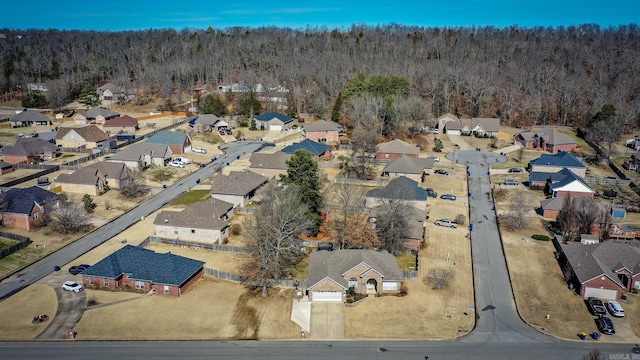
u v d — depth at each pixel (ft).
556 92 577.84
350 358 173.78
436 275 224.33
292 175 276.62
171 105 590.55
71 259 241.76
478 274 233.14
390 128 470.39
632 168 387.55
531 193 341.62
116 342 181.06
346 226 253.03
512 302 210.59
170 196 327.67
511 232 281.13
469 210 312.50
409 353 176.65
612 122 453.58
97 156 406.21
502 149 452.35
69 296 210.38
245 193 306.14
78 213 277.44
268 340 184.03
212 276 228.84
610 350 179.01
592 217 267.39
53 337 183.42
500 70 652.48
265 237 222.69
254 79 614.34
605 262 227.40
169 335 185.98
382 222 253.24
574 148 443.32
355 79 528.22
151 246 257.75
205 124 490.90
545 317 200.03
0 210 274.16
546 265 242.99
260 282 213.25
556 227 288.30
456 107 581.12
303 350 178.29
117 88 632.38
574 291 219.82
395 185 301.02
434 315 200.44
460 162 412.16
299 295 212.23
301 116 553.64
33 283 220.02
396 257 246.68
